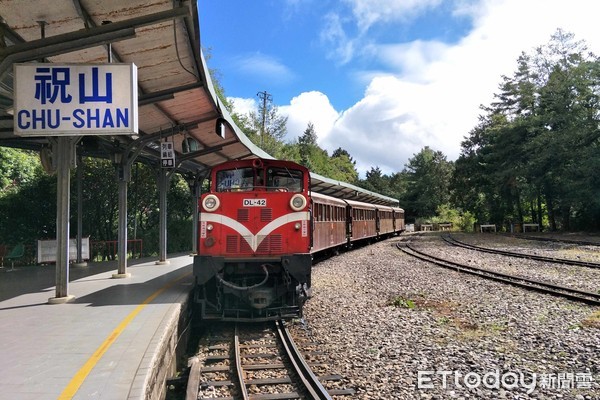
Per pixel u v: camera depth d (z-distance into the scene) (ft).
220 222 30.22
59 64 24.34
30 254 57.88
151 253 73.26
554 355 21.76
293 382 19.39
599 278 43.96
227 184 32.76
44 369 15.88
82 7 22.36
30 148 42.80
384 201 147.74
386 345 23.94
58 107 24.29
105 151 40.57
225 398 17.78
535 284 40.88
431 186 243.19
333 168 275.59
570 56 128.67
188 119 39.68
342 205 71.26
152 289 32.48
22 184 64.64
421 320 29.12
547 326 26.76
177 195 82.02
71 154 29.40
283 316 28.89
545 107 131.34
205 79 30.58
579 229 129.18
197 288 29.60
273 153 186.19
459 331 26.43
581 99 116.57
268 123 197.77
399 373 19.88
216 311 29.60
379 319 29.48
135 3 22.67
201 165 60.44
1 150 60.85
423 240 113.19
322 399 16.96
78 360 16.79
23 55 22.17
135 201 70.54
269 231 30.04
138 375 15.26
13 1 20.81
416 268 54.90
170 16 21.61
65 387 14.29
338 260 64.75
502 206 163.94
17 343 19.06
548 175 124.98
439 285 42.16
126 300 28.27
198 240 30.48
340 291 39.78
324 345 24.53
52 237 63.62
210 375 20.53
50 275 42.83
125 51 26.81
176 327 24.17
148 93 32.89
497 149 145.69
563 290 37.60
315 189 71.92
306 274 29.32
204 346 25.23
